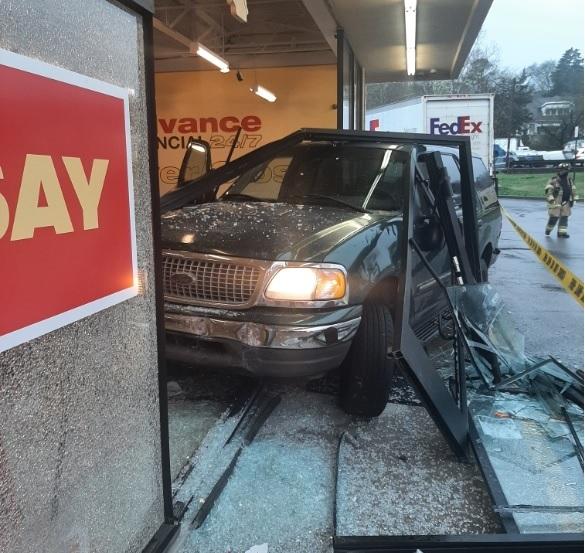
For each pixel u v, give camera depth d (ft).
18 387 4.26
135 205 5.81
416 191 14.06
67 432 4.84
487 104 49.73
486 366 13.58
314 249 10.69
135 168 5.79
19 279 4.19
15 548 4.30
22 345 4.26
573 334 18.08
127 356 5.74
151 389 6.27
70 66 4.68
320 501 9.02
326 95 41.88
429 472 9.86
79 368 4.97
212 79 42.73
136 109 5.76
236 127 43.11
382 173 14.48
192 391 12.71
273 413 11.98
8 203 4.05
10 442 4.21
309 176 15.15
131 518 5.93
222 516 8.57
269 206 13.76
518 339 14.08
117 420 5.59
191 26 34.63
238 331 10.27
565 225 42.09
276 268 10.37
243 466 9.93
